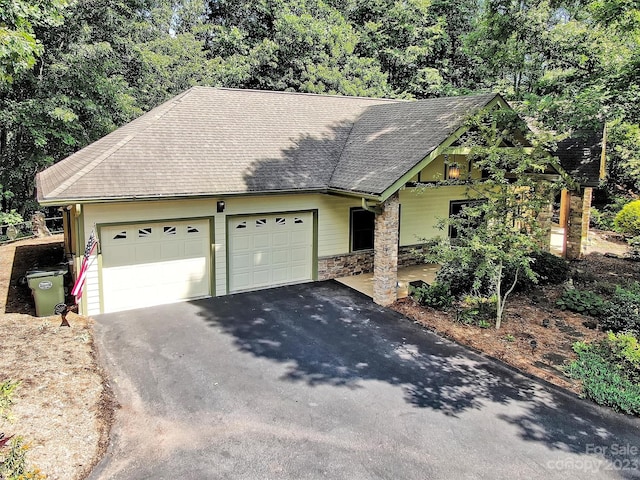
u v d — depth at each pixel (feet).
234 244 41.55
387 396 24.76
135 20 79.20
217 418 22.48
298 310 37.83
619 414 23.32
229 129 46.65
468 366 28.32
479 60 86.69
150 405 23.50
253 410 23.24
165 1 103.60
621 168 79.66
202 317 35.96
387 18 97.96
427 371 27.66
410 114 48.49
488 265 32.94
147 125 43.32
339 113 56.90
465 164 49.60
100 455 19.56
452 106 43.70
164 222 37.91
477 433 21.56
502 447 20.54
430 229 53.52
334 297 41.16
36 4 40.01
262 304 39.14
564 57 61.41
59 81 62.90
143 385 25.50
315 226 45.11
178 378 26.35
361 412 23.20
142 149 39.73
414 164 36.78
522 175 33.60
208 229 39.91
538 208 33.42
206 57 96.63
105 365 27.73
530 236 34.58
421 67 100.99
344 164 45.37
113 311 36.96
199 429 21.57
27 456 18.74
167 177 37.22
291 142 47.88
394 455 19.89
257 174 41.29
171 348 30.32
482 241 33.40
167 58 82.23
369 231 48.80
